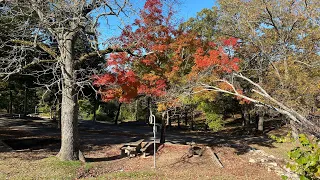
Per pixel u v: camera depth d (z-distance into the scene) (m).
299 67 15.87
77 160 11.66
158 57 15.25
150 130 28.89
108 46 12.35
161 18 14.77
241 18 19.27
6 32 13.76
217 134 26.31
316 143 3.66
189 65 15.23
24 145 16.19
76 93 11.88
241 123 35.44
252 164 13.24
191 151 14.70
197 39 15.89
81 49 17.05
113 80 12.23
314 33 16.91
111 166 11.59
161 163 12.63
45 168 10.15
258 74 15.99
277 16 18.02
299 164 3.36
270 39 18.05
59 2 10.86
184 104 15.20
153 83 14.23
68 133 11.65
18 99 42.72
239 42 17.66
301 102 11.52
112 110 45.28
